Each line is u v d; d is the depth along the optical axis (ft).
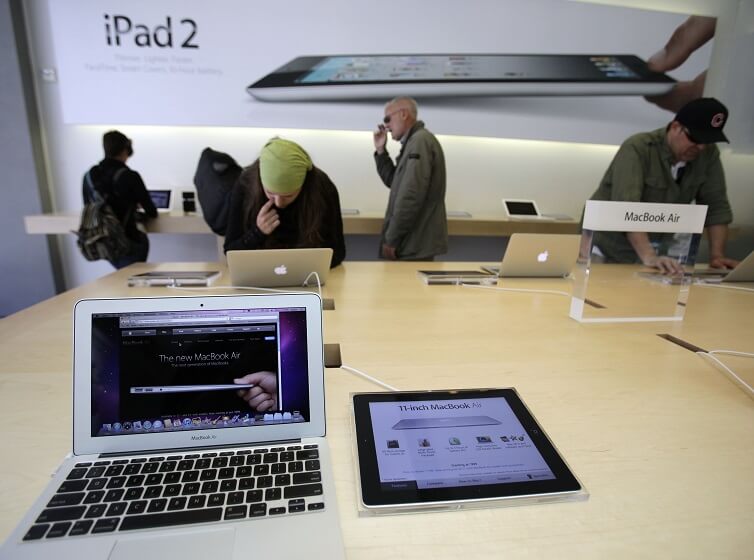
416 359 2.70
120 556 1.18
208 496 1.40
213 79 8.98
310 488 1.46
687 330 3.54
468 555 1.28
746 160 10.85
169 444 1.67
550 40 9.73
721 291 5.08
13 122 8.51
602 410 2.16
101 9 8.36
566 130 10.32
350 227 8.98
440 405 1.94
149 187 9.61
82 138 9.18
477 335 3.19
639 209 3.60
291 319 1.88
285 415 1.77
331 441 1.82
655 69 10.20
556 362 2.74
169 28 8.59
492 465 1.63
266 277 4.11
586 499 1.53
